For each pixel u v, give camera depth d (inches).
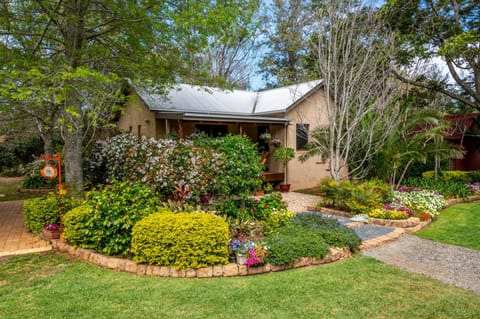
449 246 235.6
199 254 169.0
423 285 162.7
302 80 551.2
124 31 283.4
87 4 262.4
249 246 178.7
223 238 173.6
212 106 485.4
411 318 129.5
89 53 284.7
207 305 135.3
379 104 360.2
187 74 338.3
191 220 175.2
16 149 666.8
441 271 185.3
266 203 257.3
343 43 360.2
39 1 231.6
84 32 278.7
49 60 269.3
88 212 197.3
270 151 507.2
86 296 142.2
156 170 263.0
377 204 319.3
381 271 180.5
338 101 387.5
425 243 243.3
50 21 243.1
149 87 362.0
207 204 264.2
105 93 280.5
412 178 496.4
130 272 171.9
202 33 266.1
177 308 132.4
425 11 498.9
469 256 213.0
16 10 243.6
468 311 136.0
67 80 237.8
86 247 198.2
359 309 135.3
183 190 251.4
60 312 128.1
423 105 573.9
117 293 145.3
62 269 175.8
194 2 251.8
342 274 174.2
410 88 542.3
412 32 500.4
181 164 256.7
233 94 567.5
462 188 433.1
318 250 191.3
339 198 340.5
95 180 395.2
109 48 299.7
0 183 574.9
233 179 246.7
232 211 244.1
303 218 249.3
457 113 682.8
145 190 209.5
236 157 254.5
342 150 385.4
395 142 408.2
